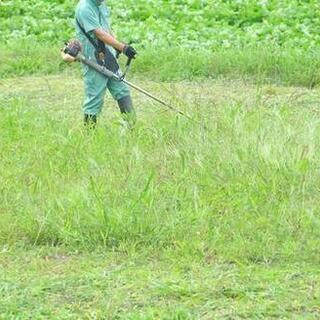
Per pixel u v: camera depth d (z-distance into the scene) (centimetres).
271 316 1249
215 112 1977
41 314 1254
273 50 2769
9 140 1953
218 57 2700
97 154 1794
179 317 1241
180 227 1500
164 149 1803
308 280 1345
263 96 2473
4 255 1447
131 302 1288
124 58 2730
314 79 2617
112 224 1492
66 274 1380
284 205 1567
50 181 1677
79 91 2555
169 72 2680
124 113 2050
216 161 1722
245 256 1428
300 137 1814
